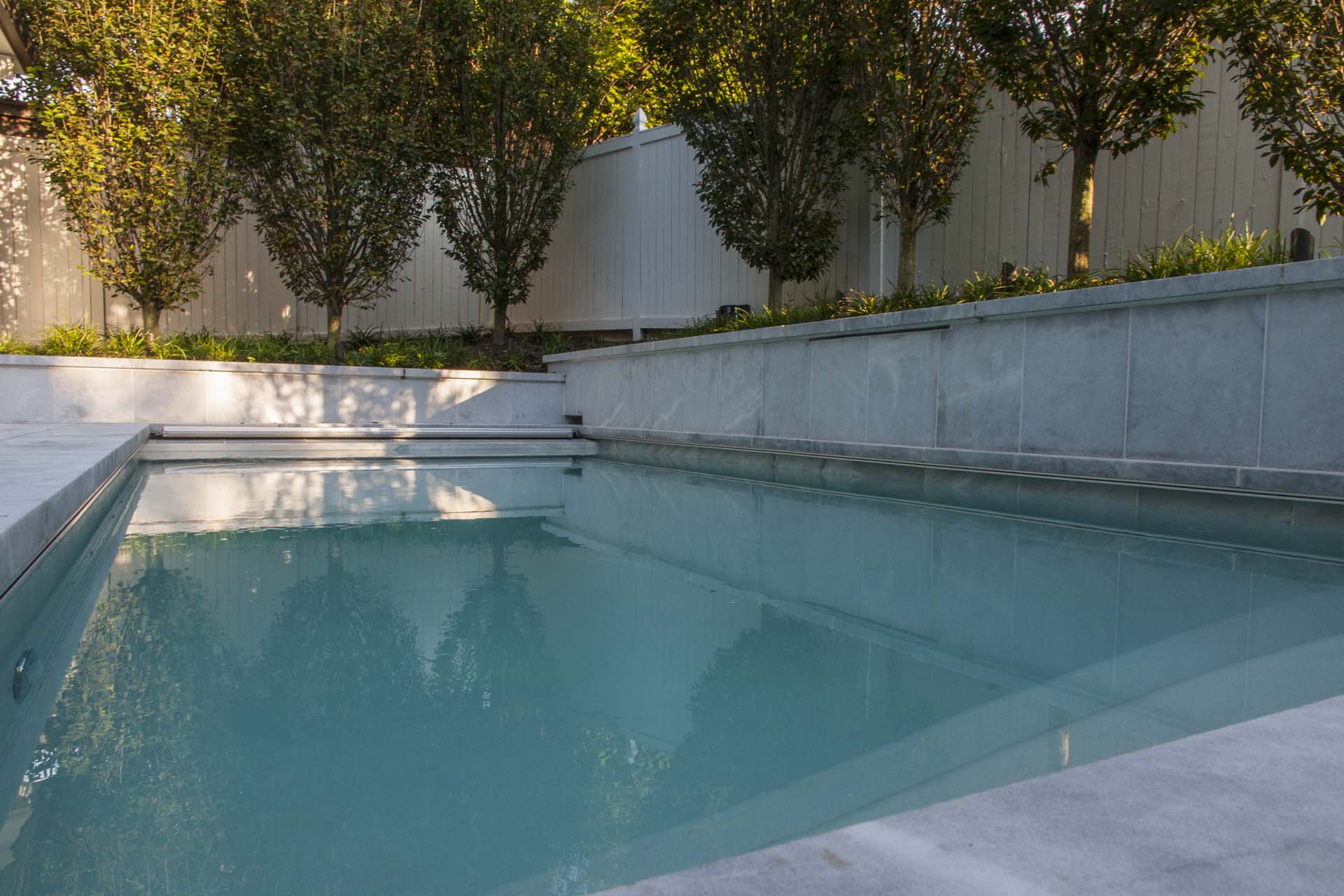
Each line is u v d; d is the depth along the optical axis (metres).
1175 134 5.31
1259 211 4.99
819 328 5.65
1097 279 4.65
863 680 1.61
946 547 3.07
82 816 1.06
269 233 8.08
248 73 7.65
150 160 7.11
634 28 9.98
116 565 2.73
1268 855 0.76
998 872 0.73
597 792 1.13
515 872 0.91
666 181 8.75
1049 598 2.25
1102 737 1.27
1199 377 3.60
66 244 8.45
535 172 8.72
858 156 6.59
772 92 6.64
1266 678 1.52
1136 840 0.79
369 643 1.88
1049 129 5.04
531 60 8.21
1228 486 3.49
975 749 1.25
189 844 0.98
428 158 8.45
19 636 1.94
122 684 1.59
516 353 9.31
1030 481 4.35
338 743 1.32
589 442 8.16
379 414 8.04
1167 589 2.31
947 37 5.31
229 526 3.56
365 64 7.60
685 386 7.02
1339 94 3.88
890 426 5.20
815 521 3.75
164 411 7.24
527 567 2.75
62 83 6.89
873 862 0.76
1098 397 4.02
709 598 2.32
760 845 0.96
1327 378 3.17
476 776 1.19
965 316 4.62
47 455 3.58
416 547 3.11
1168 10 3.96
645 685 1.60
